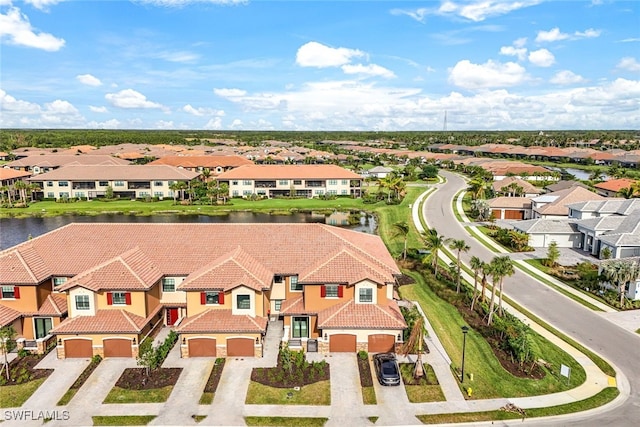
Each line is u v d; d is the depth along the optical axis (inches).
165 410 1280.8
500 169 6176.2
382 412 1277.1
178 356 1572.3
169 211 4566.9
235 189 5310.0
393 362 1469.0
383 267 1793.8
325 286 1656.0
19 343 1579.7
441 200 4702.3
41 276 1668.3
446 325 1814.7
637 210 2878.9
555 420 1240.2
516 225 3240.7
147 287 1582.2
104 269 1635.1
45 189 5103.3
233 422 1234.6
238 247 1834.4
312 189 5339.6
